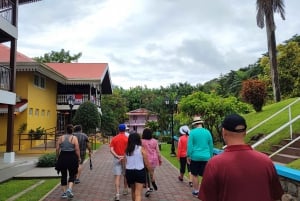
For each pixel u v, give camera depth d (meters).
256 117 20.09
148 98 74.25
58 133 27.98
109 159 19.88
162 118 40.28
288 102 20.80
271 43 24.89
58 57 51.47
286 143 13.12
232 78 63.09
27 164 15.46
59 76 28.73
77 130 11.66
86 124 27.53
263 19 25.53
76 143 9.41
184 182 11.73
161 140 38.47
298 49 33.12
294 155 11.63
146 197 9.40
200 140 9.09
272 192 3.09
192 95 20.00
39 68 23.95
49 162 15.53
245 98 21.42
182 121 20.02
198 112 19.11
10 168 14.48
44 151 21.66
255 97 21.06
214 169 3.07
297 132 14.02
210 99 19.20
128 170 7.62
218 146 18.08
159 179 12.44
